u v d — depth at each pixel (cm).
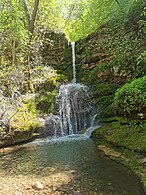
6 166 486
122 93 655
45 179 416
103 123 725
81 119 803
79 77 987
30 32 916
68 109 820
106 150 546
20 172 452
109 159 495
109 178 409
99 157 510
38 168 469
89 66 975
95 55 956
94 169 450
